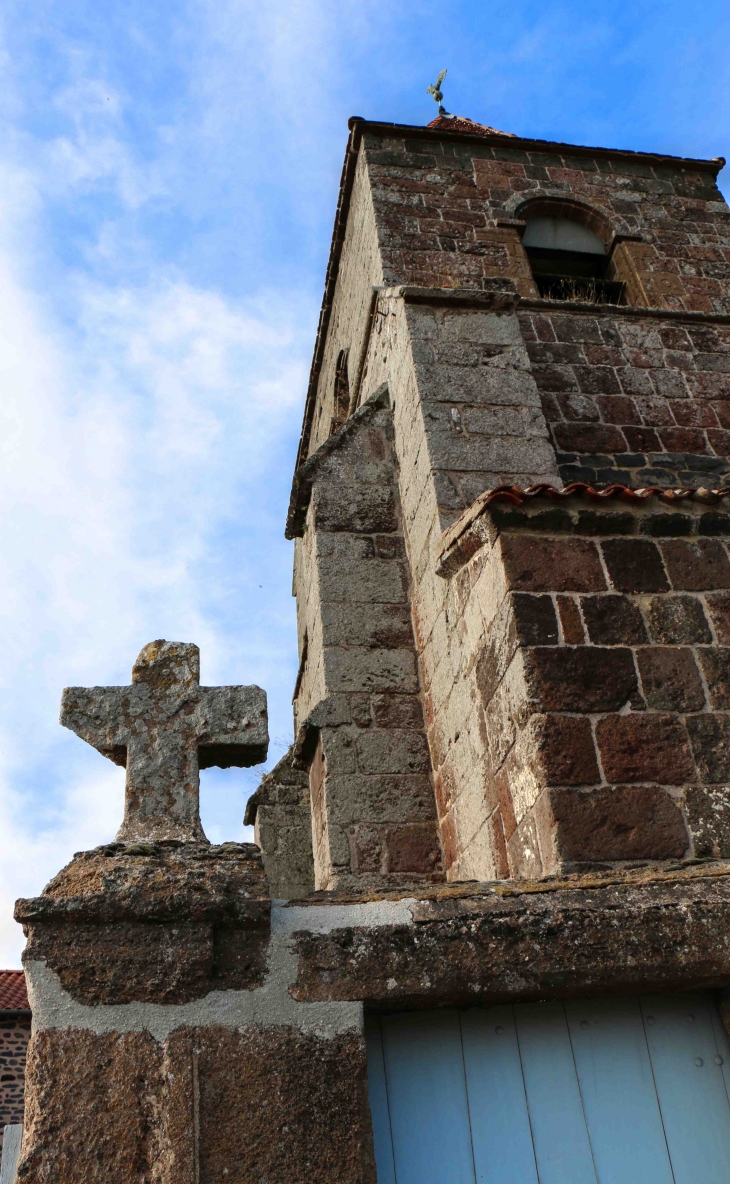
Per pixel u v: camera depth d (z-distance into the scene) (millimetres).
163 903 3775
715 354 11695
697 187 14586
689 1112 3990
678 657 5922
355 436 10547
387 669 9164
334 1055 3680
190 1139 3428
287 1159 3455
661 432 10820
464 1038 4027
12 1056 19047
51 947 3715
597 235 14047
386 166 13555
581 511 6375
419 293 10211
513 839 5984
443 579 8133
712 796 5438
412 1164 3750
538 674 5723
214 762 4570
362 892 4324
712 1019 4199
